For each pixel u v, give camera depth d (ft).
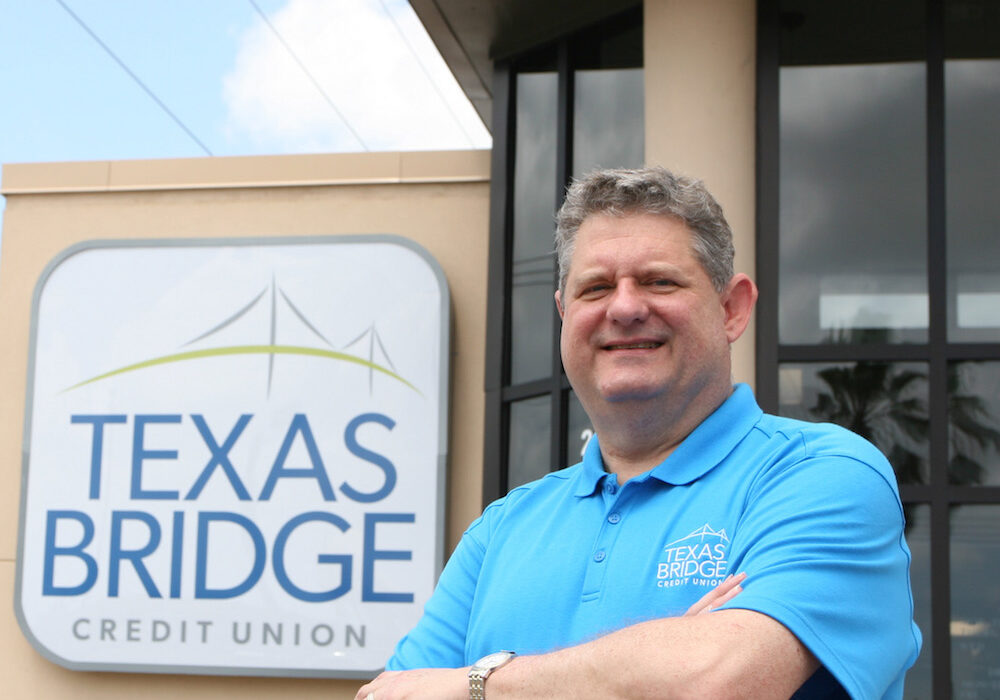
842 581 5.32
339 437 20.92
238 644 20.57
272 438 21.08
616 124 19.76
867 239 17.60
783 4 18.33
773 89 17.78
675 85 17.83
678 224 6.44
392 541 20.48
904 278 17.42
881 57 17.97
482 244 21.71
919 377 17.17
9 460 22.12
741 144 17.67
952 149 17.56
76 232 22.70
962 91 17.65
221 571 20.81
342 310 21.26
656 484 6.22
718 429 6.28
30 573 21.27
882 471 5.74
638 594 5.86
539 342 20.15
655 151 17.85
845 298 17.49
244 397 21.27
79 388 21.72
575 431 19.39
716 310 6.49
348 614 20.38
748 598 5.22
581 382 6.58
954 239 17.38
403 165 22.06
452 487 20.92
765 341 17.33
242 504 20.97
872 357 17.25
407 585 20.31
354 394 20.99
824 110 17.98
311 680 20.70
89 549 21.21
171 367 21.57
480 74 22.38
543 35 20.72
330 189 22.20
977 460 16.79
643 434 6.44
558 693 5.27
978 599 16.44
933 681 16.28
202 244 21.80
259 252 21.66
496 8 19.86
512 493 7.20
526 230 20.76
